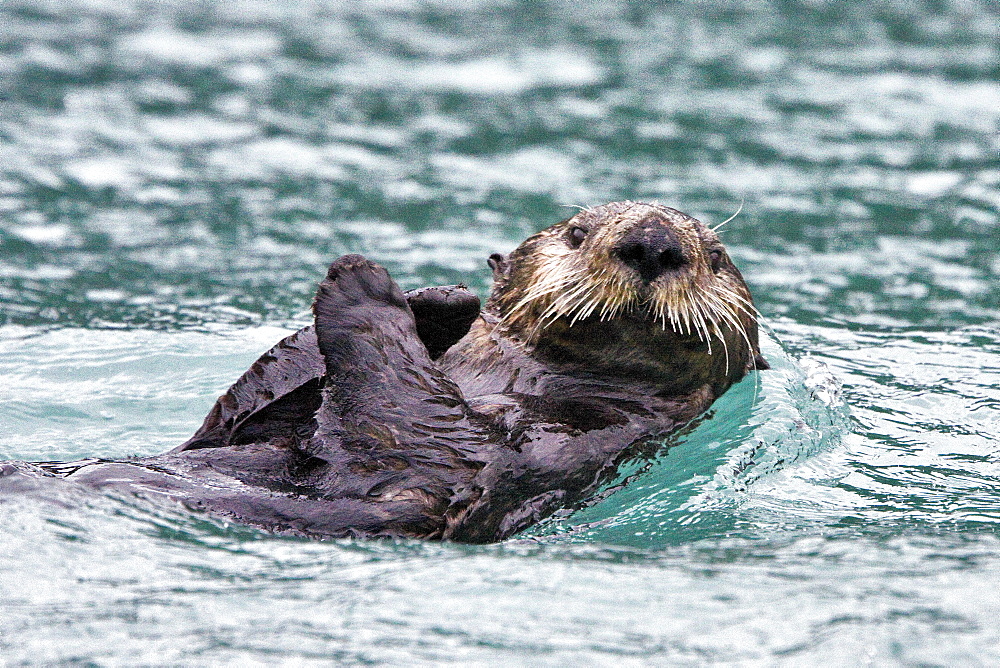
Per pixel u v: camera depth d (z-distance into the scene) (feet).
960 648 40.11
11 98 146.51
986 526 56.54
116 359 82.17
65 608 42.42
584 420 62.49
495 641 41.01
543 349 65.62
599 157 134.31
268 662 39.19
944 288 102.73
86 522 48.98
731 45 179.22
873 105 152.25
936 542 52.54
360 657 39.73
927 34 184.96
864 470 65.77
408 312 58.85
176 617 42.19
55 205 118.32
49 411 72.69
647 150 136.77
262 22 186.91
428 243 110.42
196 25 183.62
